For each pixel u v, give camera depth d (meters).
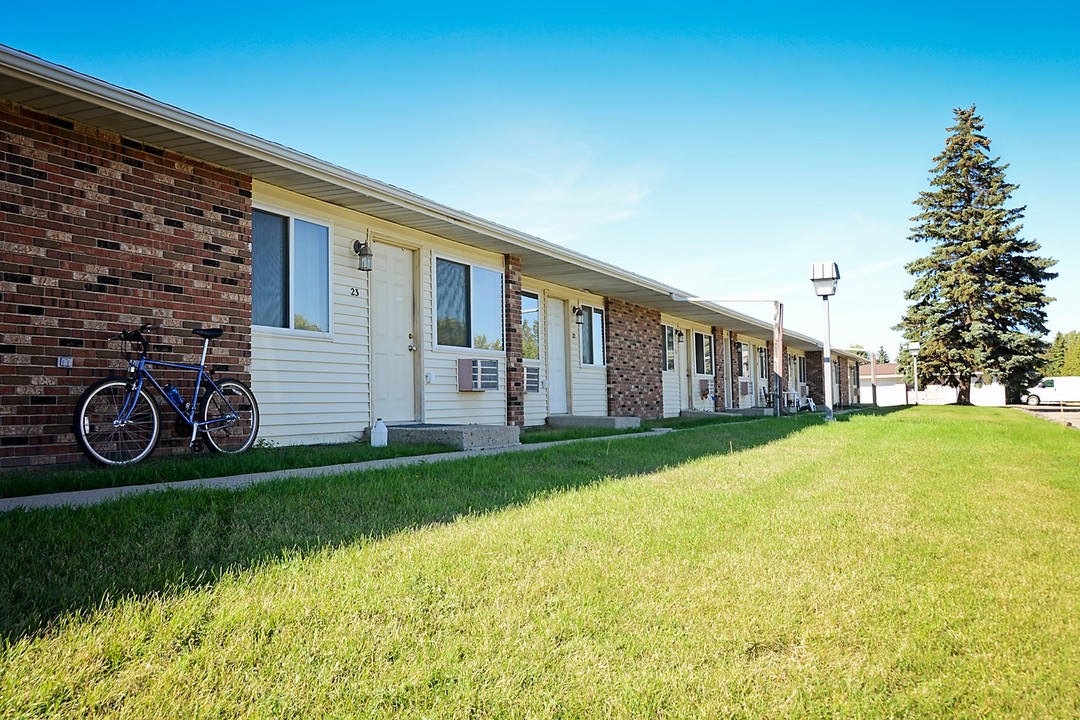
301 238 7.57
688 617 2.56
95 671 1.98
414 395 9.14
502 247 10.29
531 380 12.33
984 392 37.94
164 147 6.04
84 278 5.46
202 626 2.29
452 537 3.45
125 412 5.31
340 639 2.24
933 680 2.14
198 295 6.27
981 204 30.98
